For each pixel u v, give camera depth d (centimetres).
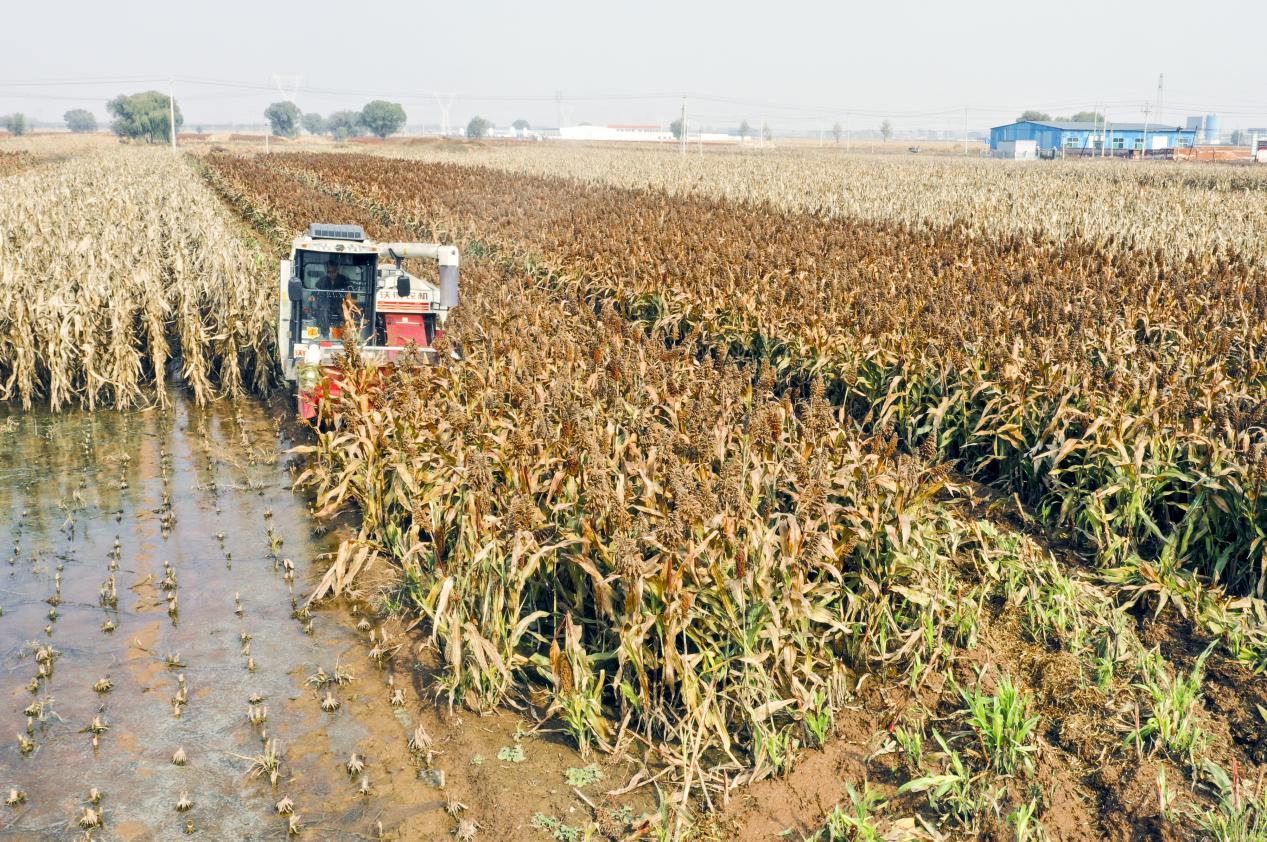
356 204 3512
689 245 2038
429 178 4178
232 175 4541
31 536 971
